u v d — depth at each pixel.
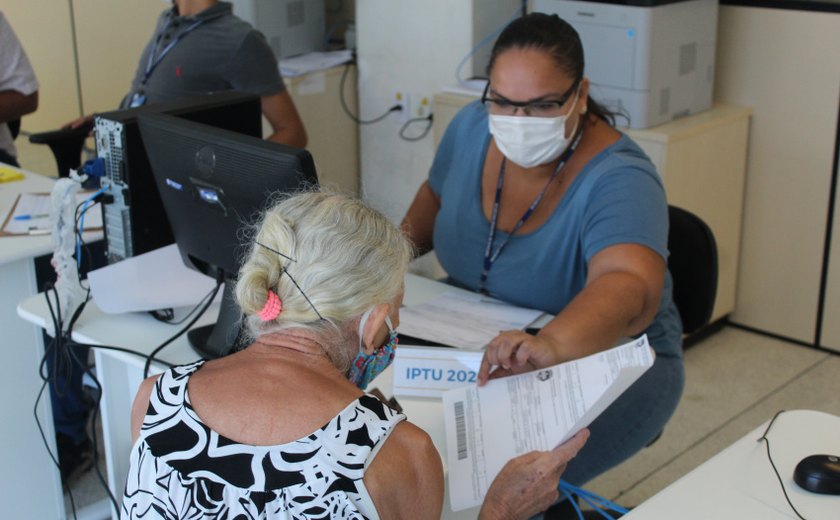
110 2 5.16
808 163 3.21
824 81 3.09
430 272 3.38
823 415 1.49
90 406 2.70
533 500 1.31
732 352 3.38
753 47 3.22
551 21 1.75
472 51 3.61
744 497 1.29
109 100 5.37
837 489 1.28
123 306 1.82
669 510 1.26
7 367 2.27
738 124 3.23
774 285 3.42
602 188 1.78
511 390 1.50
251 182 1.49
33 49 5.49
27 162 5.31
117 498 2.01
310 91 3.99
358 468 1.04
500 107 1.78
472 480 1.41
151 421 1.11
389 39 3.90
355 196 1.21
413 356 1.64
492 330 1.81
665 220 1.78
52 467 2.40
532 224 1.90
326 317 1.10
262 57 2.85
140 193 1.91
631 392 1.84
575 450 1.35
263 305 1.11
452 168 2.07
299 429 1.06
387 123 4.05
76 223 1.93
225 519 1.06
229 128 2.00
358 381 1.24
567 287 1.88
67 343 1.86
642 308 1.67
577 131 1.84
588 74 3.06
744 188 3.38
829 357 3.33
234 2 3.91
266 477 1.05
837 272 3.24
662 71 2.98
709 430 2.88
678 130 3.00
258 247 1.14
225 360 1.16
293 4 4.08
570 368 1.46
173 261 1.96
